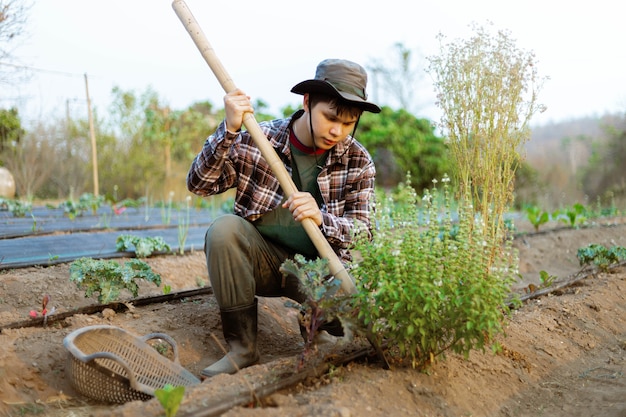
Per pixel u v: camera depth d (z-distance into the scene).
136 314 3.32
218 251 2.63
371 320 2.38
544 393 2.73
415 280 2.29
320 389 2.24
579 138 26.03
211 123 16.94
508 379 2.74
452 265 2.39
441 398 2.35
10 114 11.73
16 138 12.06
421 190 14.84
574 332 3.62
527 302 4.16
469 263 2.38
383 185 14.66
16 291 3.81
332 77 2.59
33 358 2.61
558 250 6.88
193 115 15.23
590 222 8.71
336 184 2.91
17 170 11.68
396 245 2.34
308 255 2.93
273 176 2.86
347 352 2.61
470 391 2.50
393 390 2.29
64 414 2.25
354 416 2.04
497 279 2.38
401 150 14.71
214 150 2.67
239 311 2.68
